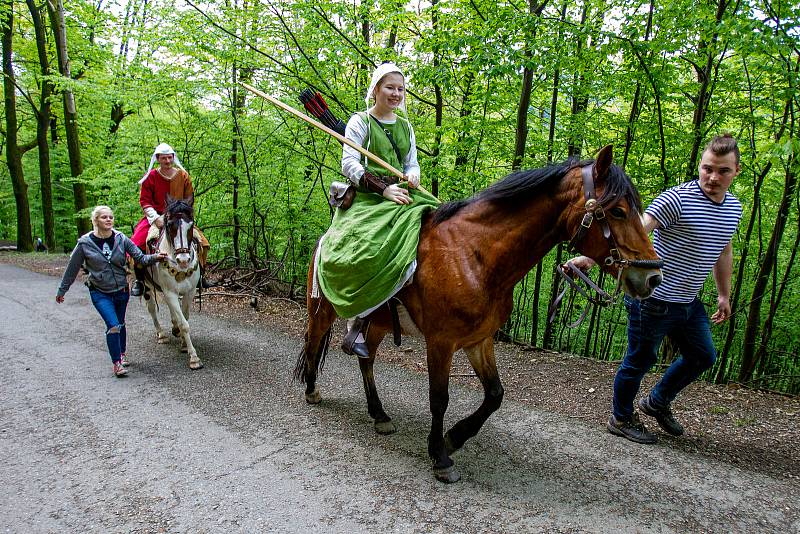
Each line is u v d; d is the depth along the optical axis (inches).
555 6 223.3
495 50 191.2
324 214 335.6
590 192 90.8
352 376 177.8
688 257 115.2
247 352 205.2
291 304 297.1
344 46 243.3
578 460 118.2
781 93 165.8
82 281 362.6
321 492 104.0
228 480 108.6
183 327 185.9
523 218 98.6
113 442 126.0
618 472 112.8
